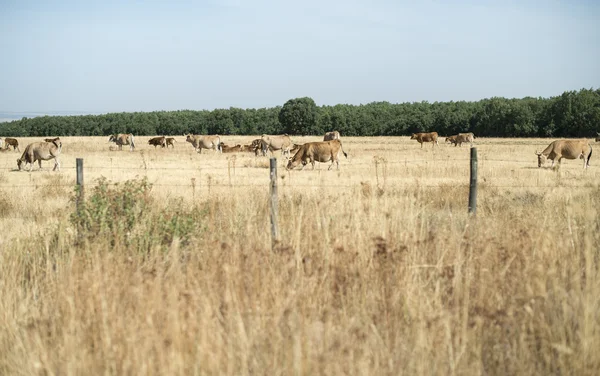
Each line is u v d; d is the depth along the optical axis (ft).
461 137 181.98
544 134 306.55
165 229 25.18
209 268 20.35
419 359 14.44
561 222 27.45
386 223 24.56
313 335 15.75
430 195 42.75
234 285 18.35
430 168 69.15
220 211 32.14
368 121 377.71
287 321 15.74
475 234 24.30
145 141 232.73
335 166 88.63
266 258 20.39
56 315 17.01
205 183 54.80
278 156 124.06
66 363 14.23
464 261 20.99
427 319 16.30
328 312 16.51
